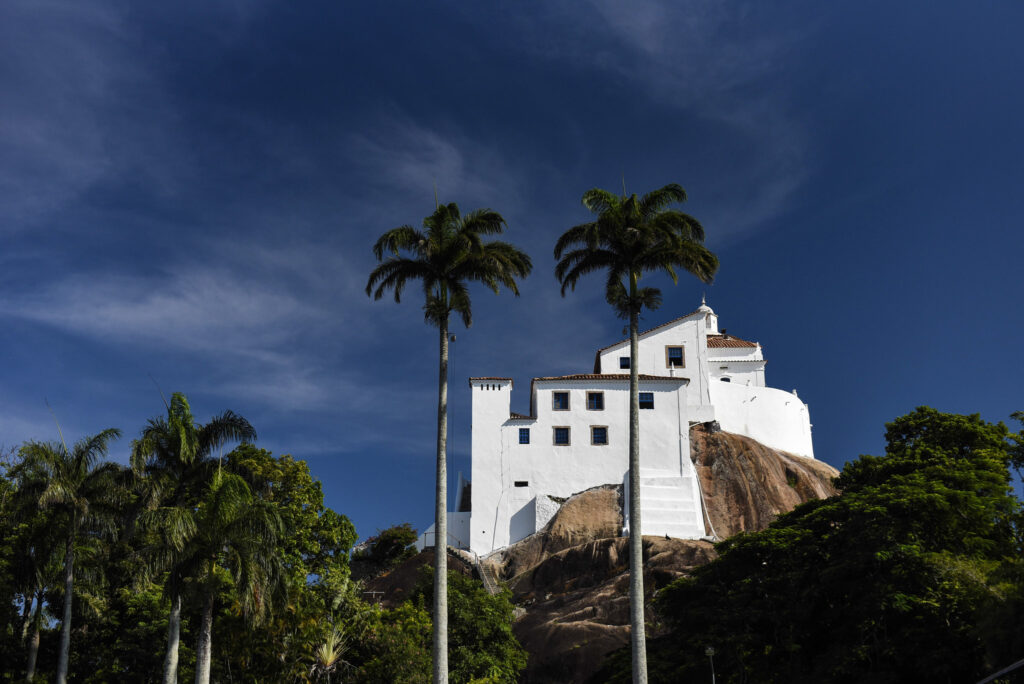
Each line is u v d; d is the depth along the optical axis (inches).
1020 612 1270.9
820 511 1879.9
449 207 1594.5
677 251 1515.7
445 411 1533.0
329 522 2207.2
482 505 3166.8
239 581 1525.6
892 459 2081.7
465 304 1572.3
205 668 1535.4
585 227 1556.3
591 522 3046.3
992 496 1760.6
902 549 1563.7
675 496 3107.8
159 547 1544.0
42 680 1856.5
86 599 1873.8
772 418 3548.2
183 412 1737.2
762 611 1764.3
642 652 1384.1
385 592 2810.0
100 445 1752.0
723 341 3978.8
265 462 2209.6
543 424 3248.0
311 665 1942.7
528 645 2461.9
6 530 1961.1
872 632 1625.2
